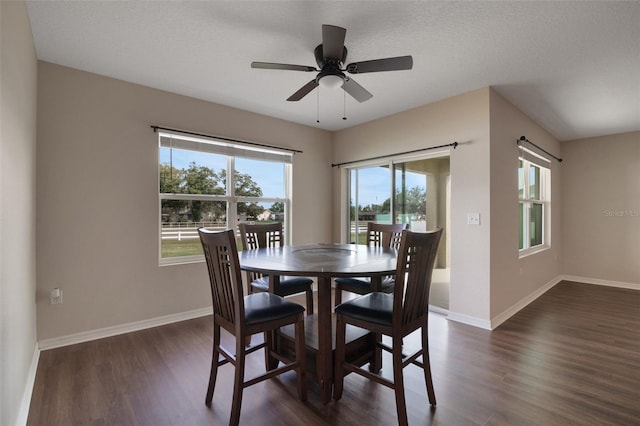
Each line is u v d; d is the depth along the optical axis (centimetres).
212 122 342
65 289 256
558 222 514
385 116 390
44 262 247
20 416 161
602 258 488
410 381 203
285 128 408
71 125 261
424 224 368
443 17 195
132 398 184
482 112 300
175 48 233
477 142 303
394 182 394
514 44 224
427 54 238
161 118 308
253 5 185
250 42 225
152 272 302
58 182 254
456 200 319
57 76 255
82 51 236
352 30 208
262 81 290
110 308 278
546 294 421
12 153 152
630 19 193
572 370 216
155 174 304
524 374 211
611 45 224
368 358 208
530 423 161
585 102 339
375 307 175
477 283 302
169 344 260
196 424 162
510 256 335
